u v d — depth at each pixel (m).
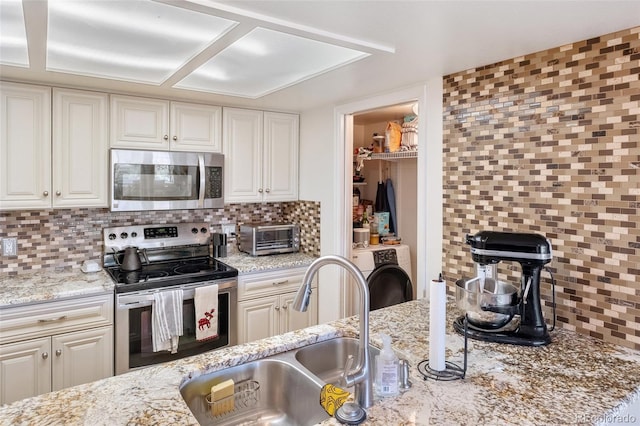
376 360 1.27
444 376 1.33
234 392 1.49
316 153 3.35
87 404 1.17
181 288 2.62
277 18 1.52
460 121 2.19
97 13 1.53
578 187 1.71
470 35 1.66
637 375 1.34
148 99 2.81
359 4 1.40
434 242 2.34
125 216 3.03
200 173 2.96
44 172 2.47
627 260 1.57
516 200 1.93
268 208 3.74
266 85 2.63
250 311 2.97
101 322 2.37
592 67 1.66
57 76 2.33
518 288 1.96
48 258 2.75
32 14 1.49
